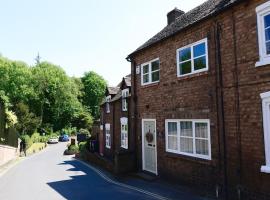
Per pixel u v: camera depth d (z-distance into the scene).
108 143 27.30
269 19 8.34
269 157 8.11
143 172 15.18
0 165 22.84
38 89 66.38
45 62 74.88
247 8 9.02
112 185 13.53
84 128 71.94
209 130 10.42
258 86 8.52
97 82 84.56
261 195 8.30
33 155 35.88
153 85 14.48
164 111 13.41
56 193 12.19
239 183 9.06
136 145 16.22
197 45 11.41
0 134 30.52
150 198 10.46
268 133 8.17
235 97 9.35
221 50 10.04
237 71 9.31
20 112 51.72
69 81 74.00
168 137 13.14
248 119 8.84
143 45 16.53
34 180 15.98
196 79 11.25
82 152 29.62
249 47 8.90
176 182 12.30
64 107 70.94
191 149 11.50
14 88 60.53
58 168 21.22
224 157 9.66
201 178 10.78
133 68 16.80
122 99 22.56
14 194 12.44
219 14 10.09
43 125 66.38
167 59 13.34
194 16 12.94
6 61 62.91
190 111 11.52
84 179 15.69
